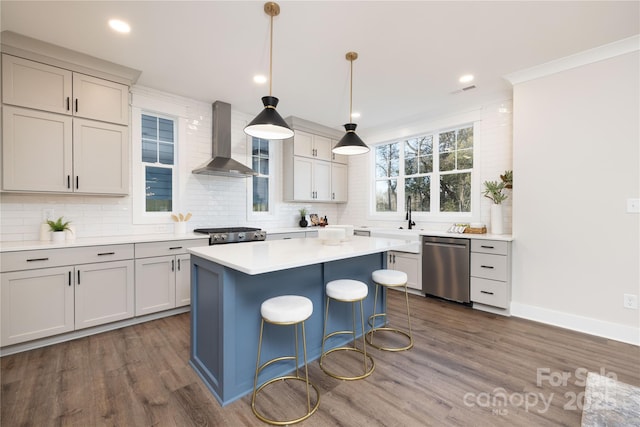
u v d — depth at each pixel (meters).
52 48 2.56
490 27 2.31
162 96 3.58
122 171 3.01
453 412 1.70
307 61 2.84
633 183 2.54
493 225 3.56
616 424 1.59
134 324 2.96
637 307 2.54
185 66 2.95
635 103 2.53
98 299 2.70
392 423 1.61
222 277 1.76
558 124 2.90
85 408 1.71
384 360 2.29
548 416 1.66
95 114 2.84
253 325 1.96
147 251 2.98
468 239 3.48
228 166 3.70
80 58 2.72
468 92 3.58
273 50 2.65
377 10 2.11
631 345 2.52
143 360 2.26
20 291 2.34
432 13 2.14
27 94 2.52
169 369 2.14
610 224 2.65
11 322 2.30
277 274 2.10
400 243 2.54
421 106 4.03
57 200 2.94
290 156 4.71
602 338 2.66
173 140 3.79
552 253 2.96
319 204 5.50
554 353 2.39
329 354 2.41
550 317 2.98
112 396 1.83
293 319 1.69
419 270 3.97
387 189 5.12
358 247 2.30
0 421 1.60
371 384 1.98
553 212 2.95
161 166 3.67
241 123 4.34
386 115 4.41
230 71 3.05
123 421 1.61
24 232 2.77
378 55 2.73
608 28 2.33
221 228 3.96
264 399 1.82
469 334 2.76
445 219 4.27
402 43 2.54
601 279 2.70
